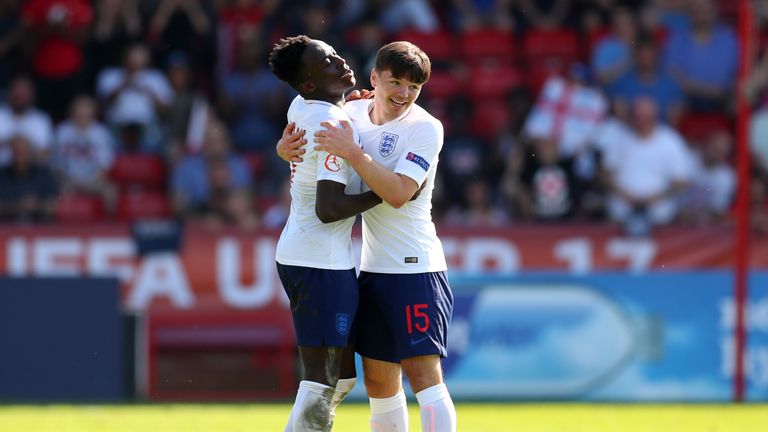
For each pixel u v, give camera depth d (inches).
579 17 1786.4
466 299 1320.1
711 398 1325.0
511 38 1752.0
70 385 1309.1
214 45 1702.8
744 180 1331.2
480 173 1578.5
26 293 1304.1
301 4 1718.8
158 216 1584.6
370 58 1625.2
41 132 1562.5
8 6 1678.2
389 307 684.1
